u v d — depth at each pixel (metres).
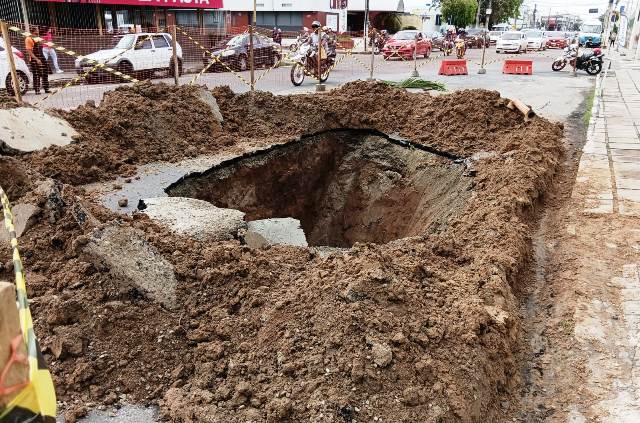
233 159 7.51
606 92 14.35
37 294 3.78
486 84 15.43
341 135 9.39
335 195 9.41
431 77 17.16
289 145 8.51
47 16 17.72
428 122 8.98
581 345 3.87
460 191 7.13
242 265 4.05
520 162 6.87
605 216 5.97
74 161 6.41
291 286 3.89
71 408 3.00
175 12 26.92
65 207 4.64
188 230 4.80
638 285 4.56
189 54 16.92
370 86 9.87
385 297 3.48
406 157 8.66
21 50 11.98
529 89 14.53
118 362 3.27
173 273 3.91
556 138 8.55
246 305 3.68
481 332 3.53
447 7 49.53
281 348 3.22
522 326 4.17
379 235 8.91
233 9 35.97
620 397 3.38
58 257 4.18
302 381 2.98
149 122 7.57
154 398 3.13
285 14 36.75
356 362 3.00
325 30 15.19
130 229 4.12
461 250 4.83
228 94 8.95
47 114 6.93
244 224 5.22
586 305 4.29
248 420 2.80
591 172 7.45
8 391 1.56
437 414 2.87
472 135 8.39
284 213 8.83
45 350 3.29
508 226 5.12
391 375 3.01
